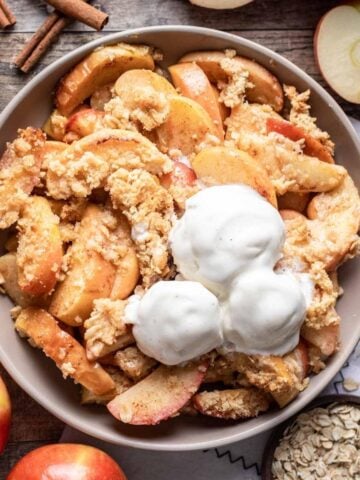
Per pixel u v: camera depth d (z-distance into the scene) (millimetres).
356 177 441
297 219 435
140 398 408
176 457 474
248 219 400
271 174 429
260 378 411
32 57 457
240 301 398
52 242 398
